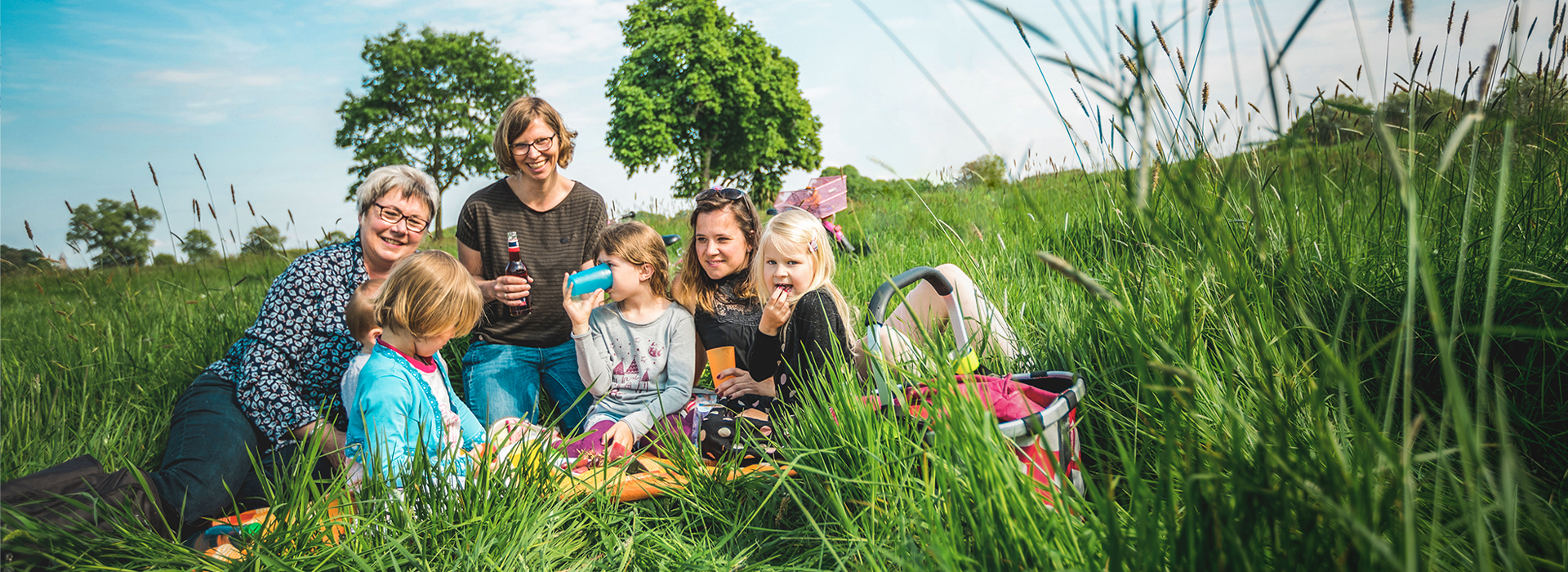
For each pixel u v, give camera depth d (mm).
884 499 1834
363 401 2289
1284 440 1104
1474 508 875
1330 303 2146
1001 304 3152
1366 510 1004
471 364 3414
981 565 1391
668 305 3131
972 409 1483
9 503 1761
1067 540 1320
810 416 2199
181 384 3266
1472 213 2072
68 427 2844
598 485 2275
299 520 1862
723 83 36688
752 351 2812
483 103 44156
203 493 2229
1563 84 2154
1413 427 971
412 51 42281
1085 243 3607
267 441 2576
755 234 3133
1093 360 2400
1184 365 1293
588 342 2965
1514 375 1900
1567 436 1704
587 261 3354
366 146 42156
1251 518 1116
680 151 38281
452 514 1939
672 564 1967
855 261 5141
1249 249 1772
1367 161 2387
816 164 40344
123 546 1802
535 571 1881
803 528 1980
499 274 3475
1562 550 1192
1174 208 1715
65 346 3449
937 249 4891
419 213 2879
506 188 3525
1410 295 946
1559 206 2020
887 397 1875
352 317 2564
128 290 4180
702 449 2549
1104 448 2129
